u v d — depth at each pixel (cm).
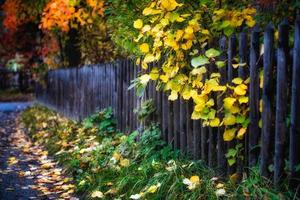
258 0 375
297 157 304
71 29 1234
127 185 406
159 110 506
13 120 1257
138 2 477
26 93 2533
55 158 618
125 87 629
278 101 312
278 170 317
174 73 402
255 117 341
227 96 364
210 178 370
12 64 2017
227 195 328
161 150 461
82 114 901
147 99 545
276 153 316
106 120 673
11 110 1598
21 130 998
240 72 353
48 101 1344
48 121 973
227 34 375
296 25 296
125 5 494
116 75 678
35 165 598
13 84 2688
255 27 339
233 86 361
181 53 400
